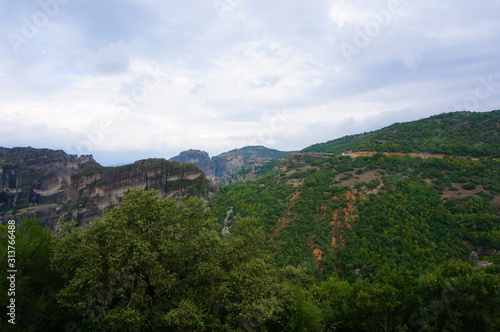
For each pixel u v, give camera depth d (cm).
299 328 2198
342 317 2594
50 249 2133
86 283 1767
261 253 2488
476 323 2152
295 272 3403
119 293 1812
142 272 1825
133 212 1952
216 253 2023
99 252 1859
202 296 1866
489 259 3944
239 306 1798
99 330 1744
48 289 2048
